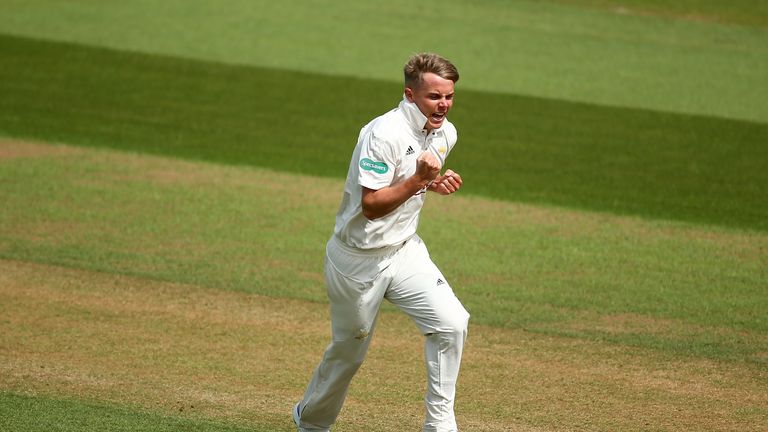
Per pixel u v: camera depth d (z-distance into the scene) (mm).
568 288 31344
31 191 40188
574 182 45625
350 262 19172
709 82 68438
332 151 49875
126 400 22188
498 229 37875
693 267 33812
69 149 47406
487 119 57219
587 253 35125
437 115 18656
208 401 22391
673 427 21719
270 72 65875
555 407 22703
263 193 41719
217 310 28562
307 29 78938
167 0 87125
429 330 19047
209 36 75062
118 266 31953
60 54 67375
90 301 28875
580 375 24641
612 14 90125
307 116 56469
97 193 40375
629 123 57312
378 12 86500
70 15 79562
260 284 30844
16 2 83375
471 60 72000
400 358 25656
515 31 82062
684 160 50031
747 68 73062
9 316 27500
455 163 48344
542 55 74562
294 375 24203
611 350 26312
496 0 93750
